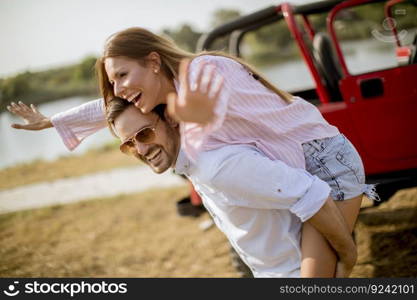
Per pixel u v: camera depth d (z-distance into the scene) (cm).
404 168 291
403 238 330
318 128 166
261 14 334
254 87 154
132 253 416
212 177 141
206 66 136
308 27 360
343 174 165
